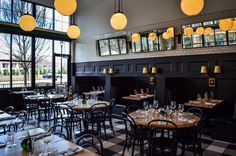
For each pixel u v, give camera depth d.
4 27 8.00
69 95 6.65
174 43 6.71
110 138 4.51
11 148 1.99
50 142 2.05
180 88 6.39
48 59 9.72
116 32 8.57
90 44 9.82
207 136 4.83
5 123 3.32
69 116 4.94
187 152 3.76
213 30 5.84
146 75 7.52
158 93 6.30
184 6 2.94
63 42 10.38
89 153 1.88
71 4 3.22
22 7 8.63
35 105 6.61
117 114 6.70
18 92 7.36
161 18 7.07
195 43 6.22
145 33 7.48
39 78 9.31
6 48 8.23
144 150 3.79
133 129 3.36
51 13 9.68
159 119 3.08
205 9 6.01
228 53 5.60
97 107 4.39
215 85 5.81
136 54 7.88
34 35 8.95
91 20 9.73
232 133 4.36
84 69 10.23
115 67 8.68
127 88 7.39
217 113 5.62
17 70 8.55
